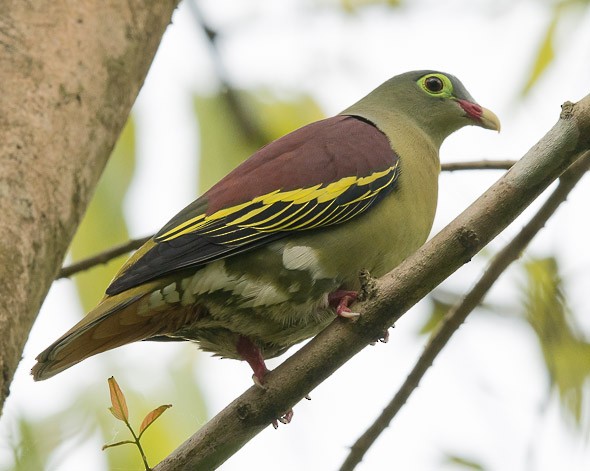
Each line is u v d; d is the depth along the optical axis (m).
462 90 10.76
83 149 5.64
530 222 8.27
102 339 7.64
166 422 9.23
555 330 9.53
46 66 5.60
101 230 9.98
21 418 8.12
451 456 9.13
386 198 8.63
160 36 6.54
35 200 5.21
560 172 6.31
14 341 4.84
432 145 9.69
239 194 8.21
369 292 6.60
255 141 10.76
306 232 8.20
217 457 6.62
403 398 8.26
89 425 8.84
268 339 8.48
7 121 5.30
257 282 7.96
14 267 4.94
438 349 8.32
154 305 7.63
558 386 9.22
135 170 10.15
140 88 6.33
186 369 9.66
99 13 6.03
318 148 8.75
